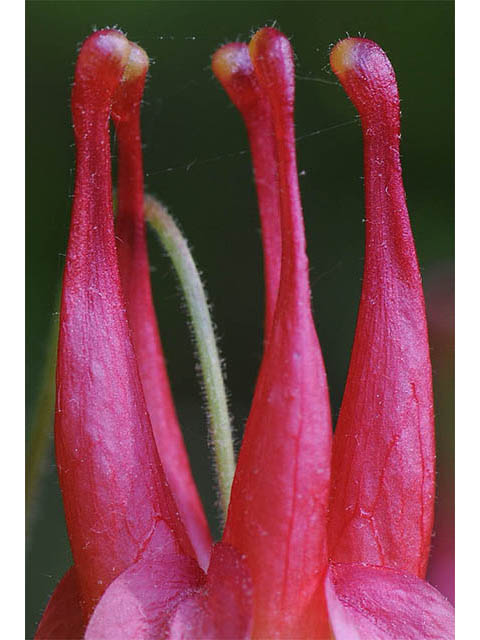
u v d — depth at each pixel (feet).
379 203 0.24
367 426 0.24
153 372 0.26
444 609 0.24
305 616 0.23
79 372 0.24
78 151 0.24
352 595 0.24
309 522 0.23
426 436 0.24
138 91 0.26
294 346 0.23
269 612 0.23
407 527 0.24
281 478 0.23
